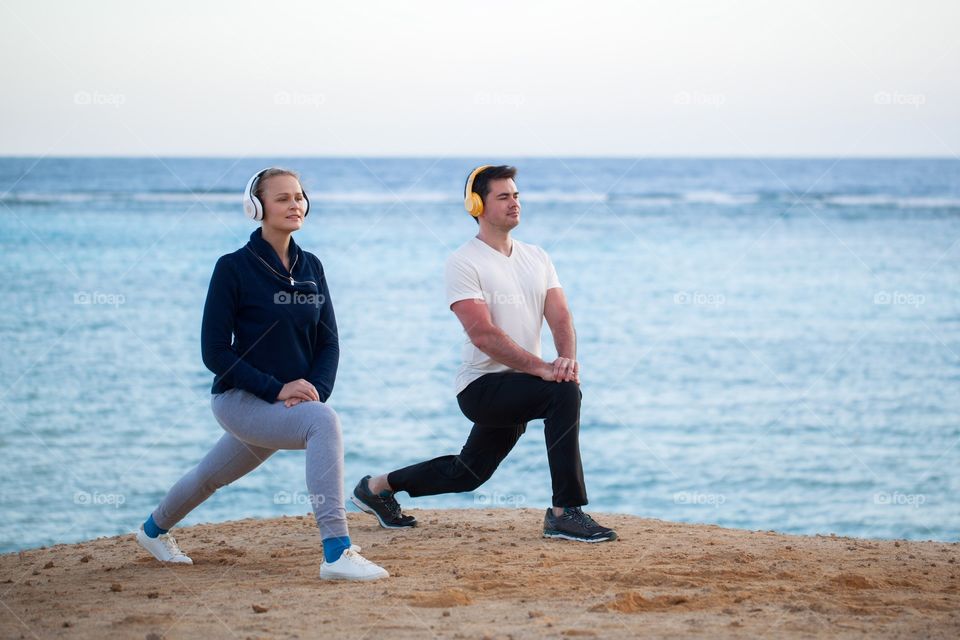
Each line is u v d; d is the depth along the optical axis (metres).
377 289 25.98
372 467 11.45
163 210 44.56
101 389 14.85
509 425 5.07
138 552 4.98
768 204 52.56
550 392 4.89
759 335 20.67
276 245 4.34
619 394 15.88
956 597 3.77
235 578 4.18
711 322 22.12
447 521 5.79
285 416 4.11
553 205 52.38
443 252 33.25
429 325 21.08
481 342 4.89
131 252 30.80
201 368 16.36
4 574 4.43
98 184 58.06
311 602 3.62
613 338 20.41
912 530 9.66
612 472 11.67
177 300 22.80
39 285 24.59
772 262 31.52
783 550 4.73
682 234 39.41
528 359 4.88
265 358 4.27
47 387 14.94
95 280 25.53
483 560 4.42
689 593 3.73
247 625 3.30
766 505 10.45
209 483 4.43
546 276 5.25
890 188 60.25
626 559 4.43
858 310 23.56
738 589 3.83
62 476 10.83
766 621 3.32
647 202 54.25
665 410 14.81
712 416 14.43
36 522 9.37
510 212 5.07
